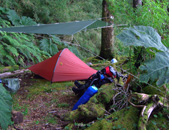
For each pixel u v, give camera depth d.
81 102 3.43
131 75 3.25
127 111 2.85
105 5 6.23
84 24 3.37
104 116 3.01
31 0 8.10
